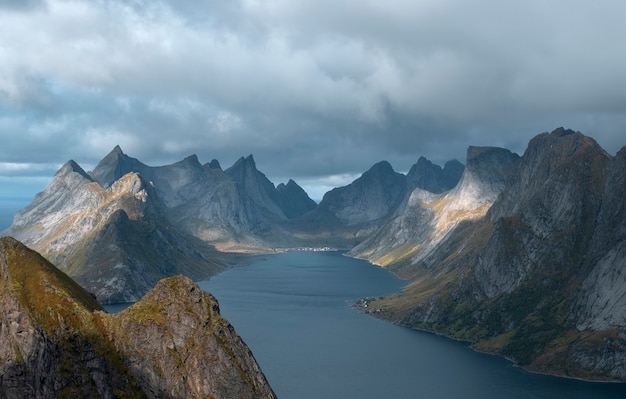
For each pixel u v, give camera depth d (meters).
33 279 187.00
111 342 180.38
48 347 172.88
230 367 181.38
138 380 176.88
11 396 167.62
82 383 172.38
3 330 174.75
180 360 180.00
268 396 183.62
